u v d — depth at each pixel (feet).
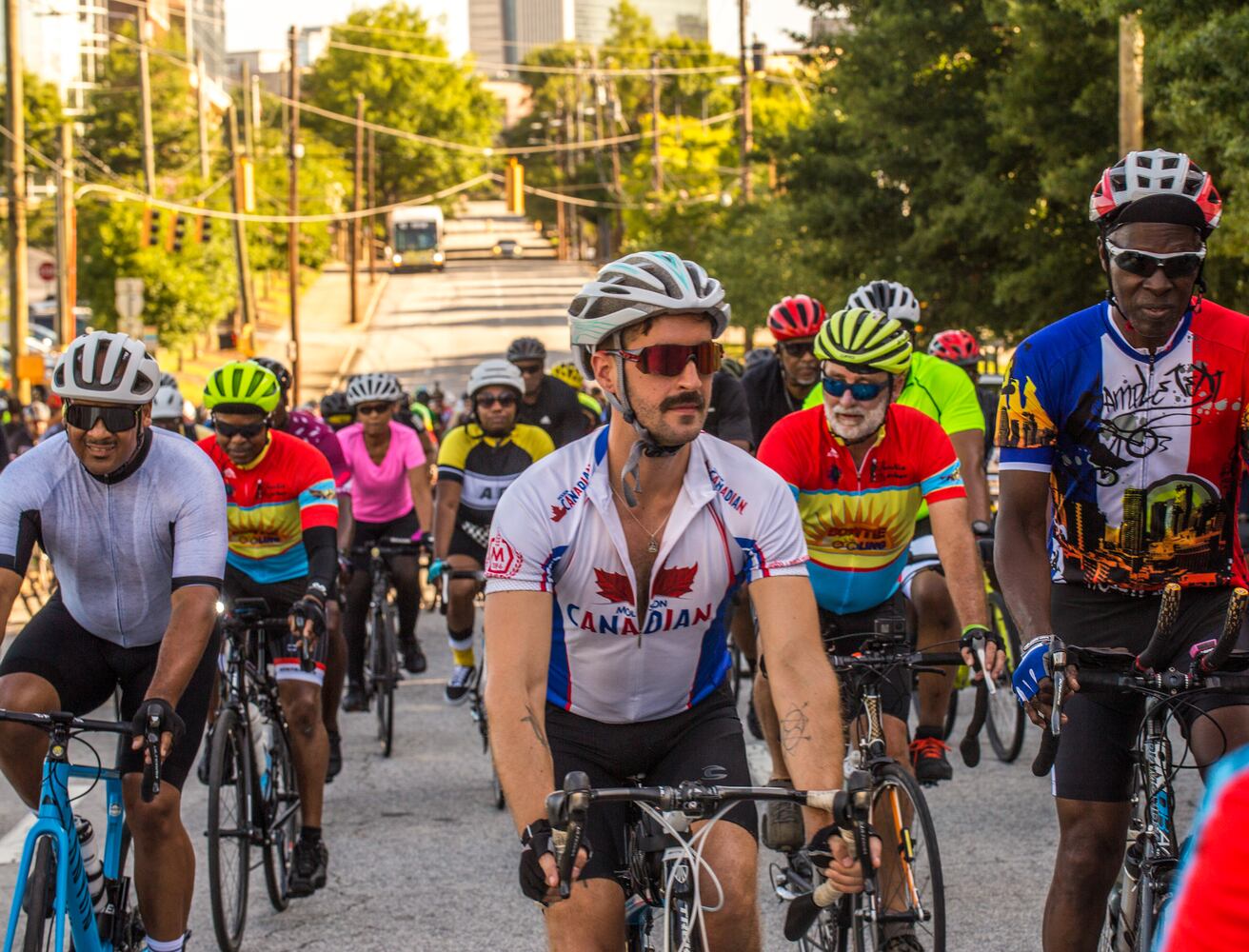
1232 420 12.96
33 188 203.41
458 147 246.27
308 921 19.58
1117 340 12.97
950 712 27.68
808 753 11.03
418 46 353.10
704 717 12.35
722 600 11.92
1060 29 62.75
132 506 15.31
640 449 11.01
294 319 167.12
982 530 22.57
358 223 239.91
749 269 121.29
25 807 25.30
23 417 72.02
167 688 14.32
